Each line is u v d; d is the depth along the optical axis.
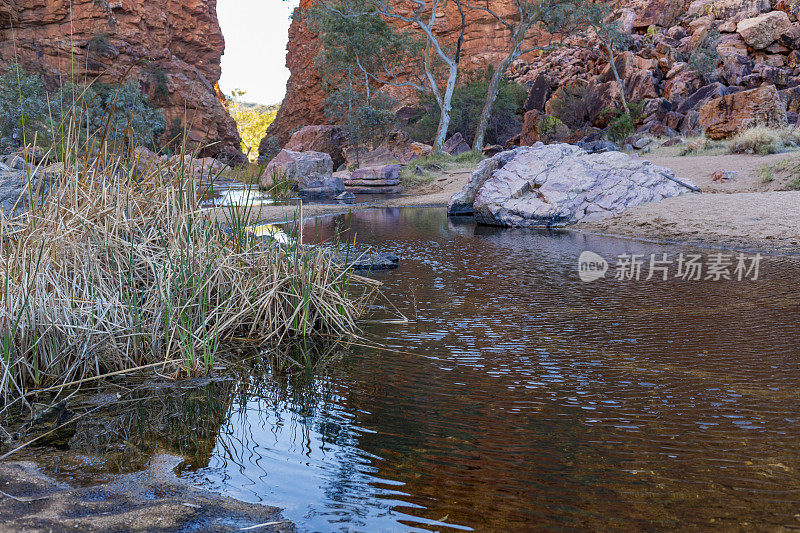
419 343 4.69
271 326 5.02
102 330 4.06
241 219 5.81
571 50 62.25
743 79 42.75
